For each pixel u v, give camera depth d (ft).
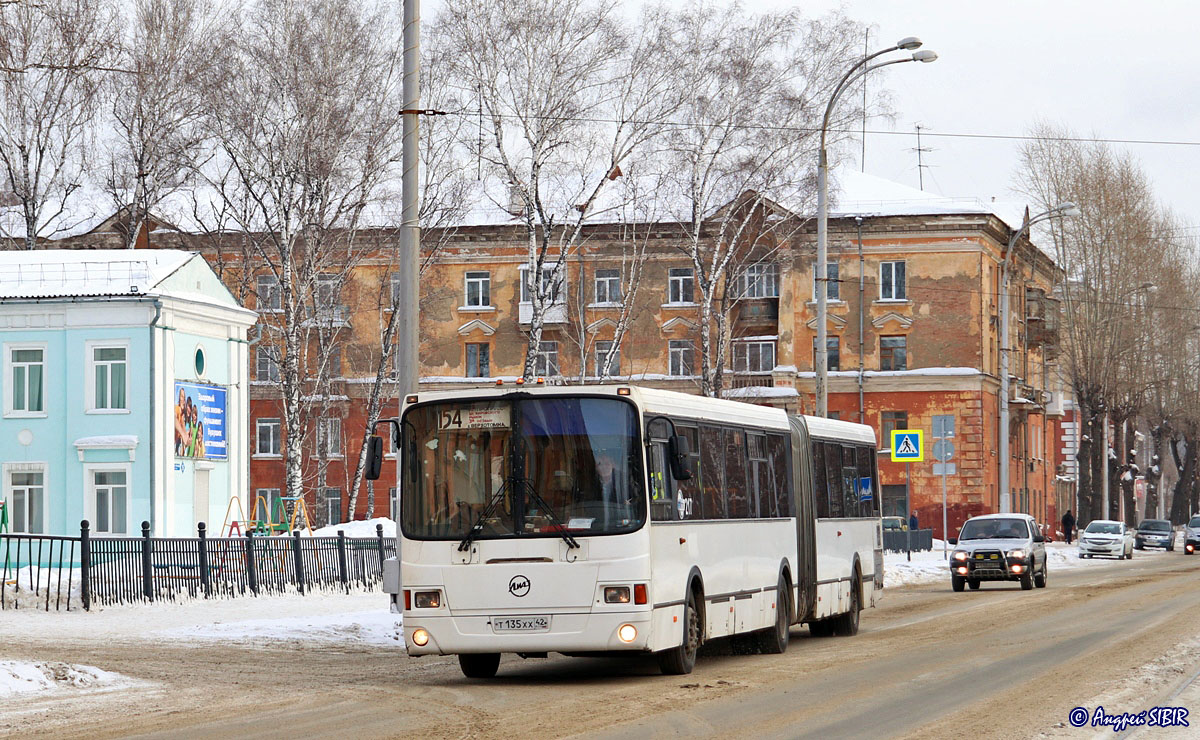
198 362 146.92
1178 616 85.92
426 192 174.70
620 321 193.36
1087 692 50.11
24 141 185.98
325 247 175.11
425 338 236.63
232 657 68.33
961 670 58.34
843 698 49.70
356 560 118.62
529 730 42.65
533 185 176.76
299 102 167.43
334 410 221.87
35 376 141.38
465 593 55.83
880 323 231.71
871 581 88.07
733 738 40.68
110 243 211.41
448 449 57.11
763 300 231.09
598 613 55.01
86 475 139.03
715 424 64.75
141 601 94.38
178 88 184.03
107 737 42.83
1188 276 272.92
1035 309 268.41
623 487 55.83
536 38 167.12
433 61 166.91
